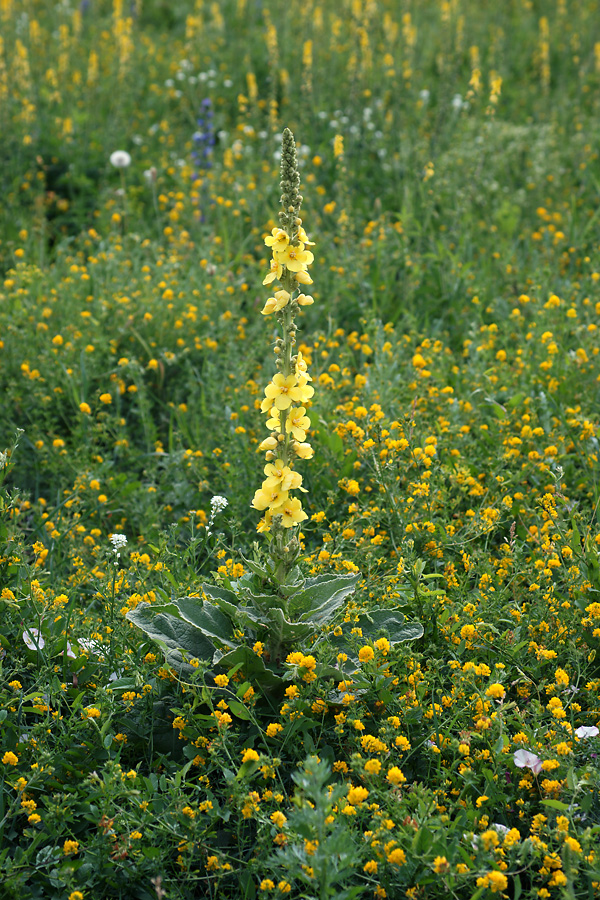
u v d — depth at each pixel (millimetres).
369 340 5668
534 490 4090
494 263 7043
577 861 2289
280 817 2402
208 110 10375
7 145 8812
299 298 2676
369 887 2354
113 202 7945
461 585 3449
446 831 2338
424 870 2312
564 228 7609
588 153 8852
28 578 3270
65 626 3207
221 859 2467
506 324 5645
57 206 8539
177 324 5770
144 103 11070
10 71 9914
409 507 3824
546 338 5117
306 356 5340
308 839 2223
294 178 2609
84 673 3066
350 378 5234
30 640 3037
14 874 2391
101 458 4637
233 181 8367
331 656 2836
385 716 2879
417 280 6551
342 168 7445
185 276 6727
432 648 3055
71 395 5234
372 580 3508
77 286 6293
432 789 2707
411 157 8719
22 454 4941
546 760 2525
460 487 4047
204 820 2617
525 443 4438
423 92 10180
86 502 4422
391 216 8172
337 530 3777
